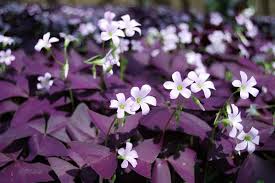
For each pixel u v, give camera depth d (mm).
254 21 1416
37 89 521
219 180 437
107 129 406
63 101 497
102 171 364
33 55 655
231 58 654
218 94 502
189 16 1491
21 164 402
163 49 746
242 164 403
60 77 534
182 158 406
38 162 412
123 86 514
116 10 1836
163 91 488
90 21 1226
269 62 770
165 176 392
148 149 394
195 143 437
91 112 417
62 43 819
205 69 625
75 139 426
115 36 448
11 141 417
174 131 421
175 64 631
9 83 517
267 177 397
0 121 528
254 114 503
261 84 543
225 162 419
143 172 378
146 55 681
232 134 385
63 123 455
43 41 497
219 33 702
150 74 629
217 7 2453
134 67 651
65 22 1025
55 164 400
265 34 1191
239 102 503
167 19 1446
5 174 390
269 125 443
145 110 375
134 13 1622
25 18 980
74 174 396
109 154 383
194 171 409
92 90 504
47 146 407
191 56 654
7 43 607
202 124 421
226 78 594
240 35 706
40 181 386
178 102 417
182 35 732
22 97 528
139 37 888
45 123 451
